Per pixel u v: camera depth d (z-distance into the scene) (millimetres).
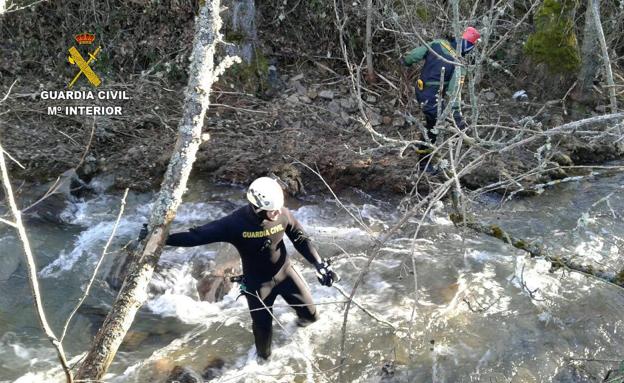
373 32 9070
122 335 3564
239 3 8375
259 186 4281
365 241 6328
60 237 6297
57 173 7238
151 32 9180
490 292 5453
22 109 8039
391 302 5371
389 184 7246
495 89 8906
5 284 5566
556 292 5434
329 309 5305
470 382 4457
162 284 5543
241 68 8586
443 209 6859
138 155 7523
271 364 4707
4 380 4449
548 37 8562
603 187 7297
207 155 7594
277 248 4555
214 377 4566
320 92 8812
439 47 6574
